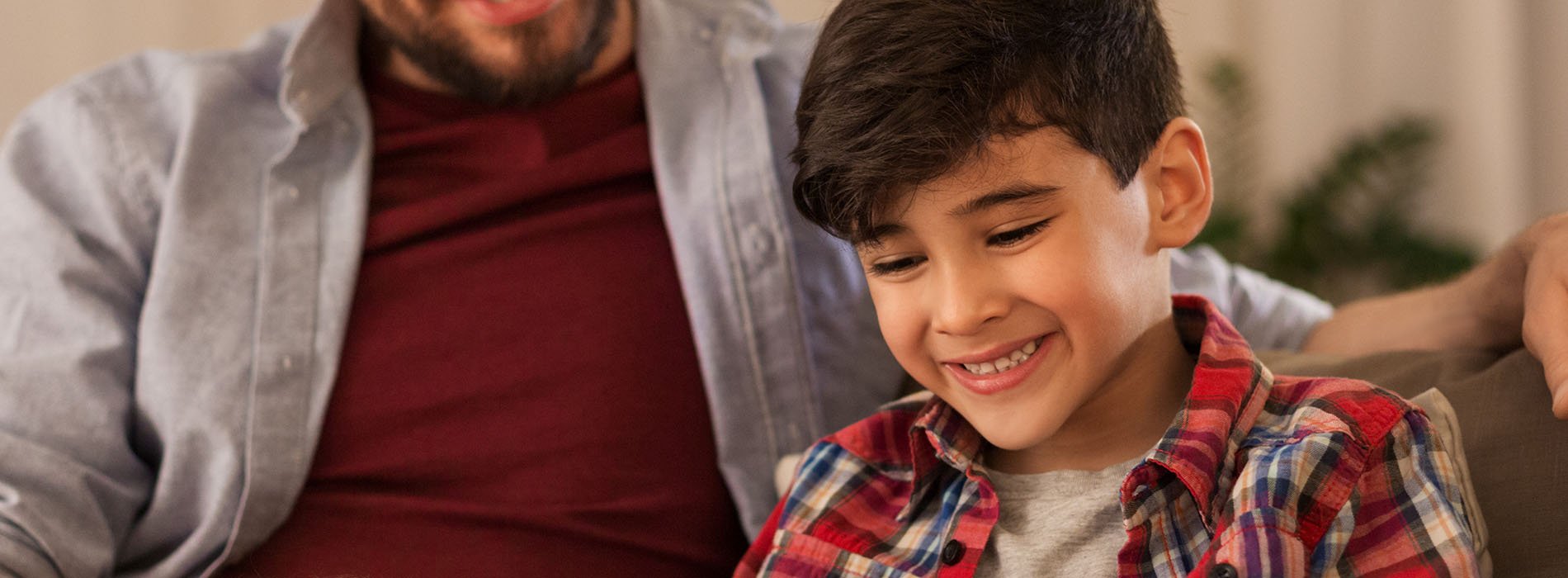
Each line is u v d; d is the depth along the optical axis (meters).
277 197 1.13
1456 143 2.86
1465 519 0.66
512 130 1.19
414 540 1.02
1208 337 0.74
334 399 1.08
